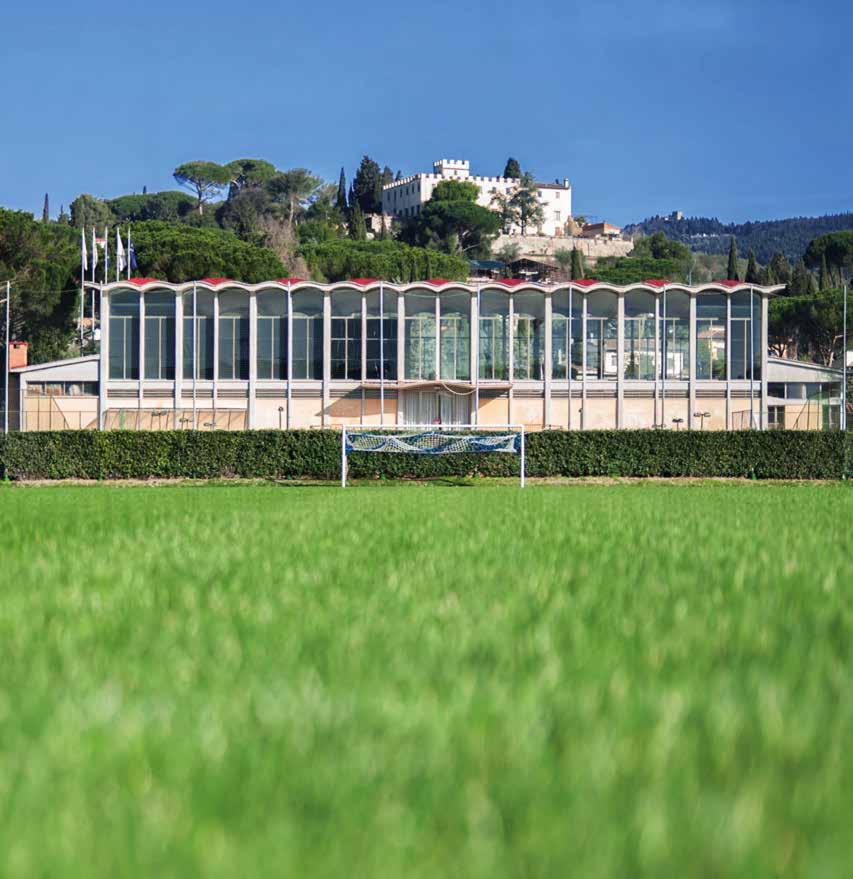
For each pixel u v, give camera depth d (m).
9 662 11.48
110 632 13.25
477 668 10.78
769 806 6.59
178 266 177.00
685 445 89.25
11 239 144.12
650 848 5.87
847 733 8.25
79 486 81.94
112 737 8.34
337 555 22.64
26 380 117.19
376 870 5.81
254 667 11.05
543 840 6.09
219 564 20.80
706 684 10.02
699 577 18.52
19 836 6.33
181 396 108.94
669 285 111.12
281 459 87.25
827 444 90.00
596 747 7.78
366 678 10.41
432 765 7.50
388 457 87.50
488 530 29.69
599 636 12.60
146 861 5.95
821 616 13.96
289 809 6.75
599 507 44.50
